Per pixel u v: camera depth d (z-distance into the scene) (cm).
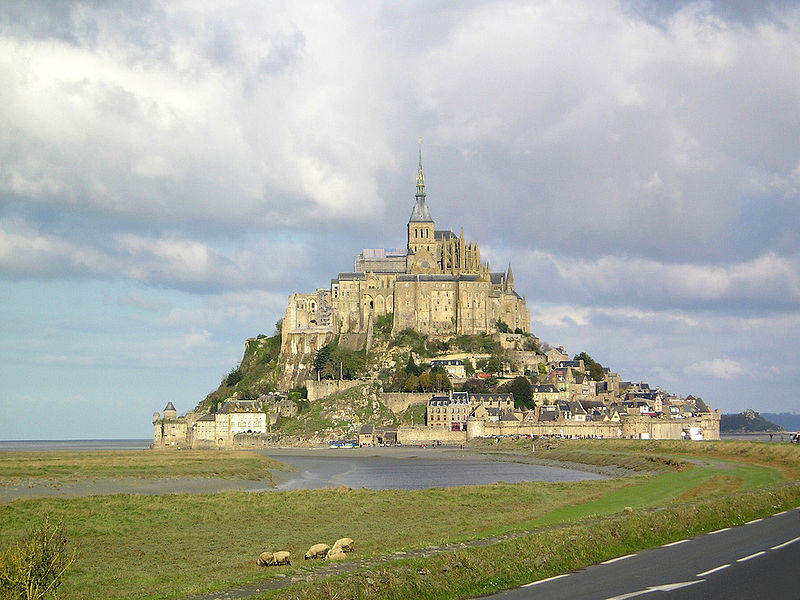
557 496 14112
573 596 4688
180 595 5009
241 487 18350
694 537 6762
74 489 16688
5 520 11619
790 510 8375
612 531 6556
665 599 4484
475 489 15288
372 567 5259
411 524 11012
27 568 4988
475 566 5412
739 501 8250
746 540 6444
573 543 6131
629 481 16262
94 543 9831
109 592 7069
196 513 12275
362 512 12381
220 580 7331
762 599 4438
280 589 4753
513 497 14075
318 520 11600
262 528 10900
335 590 4753
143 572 8075
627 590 4775
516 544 5916
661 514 7269
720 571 5228
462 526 10538
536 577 5444
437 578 5159
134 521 11556
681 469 18788
